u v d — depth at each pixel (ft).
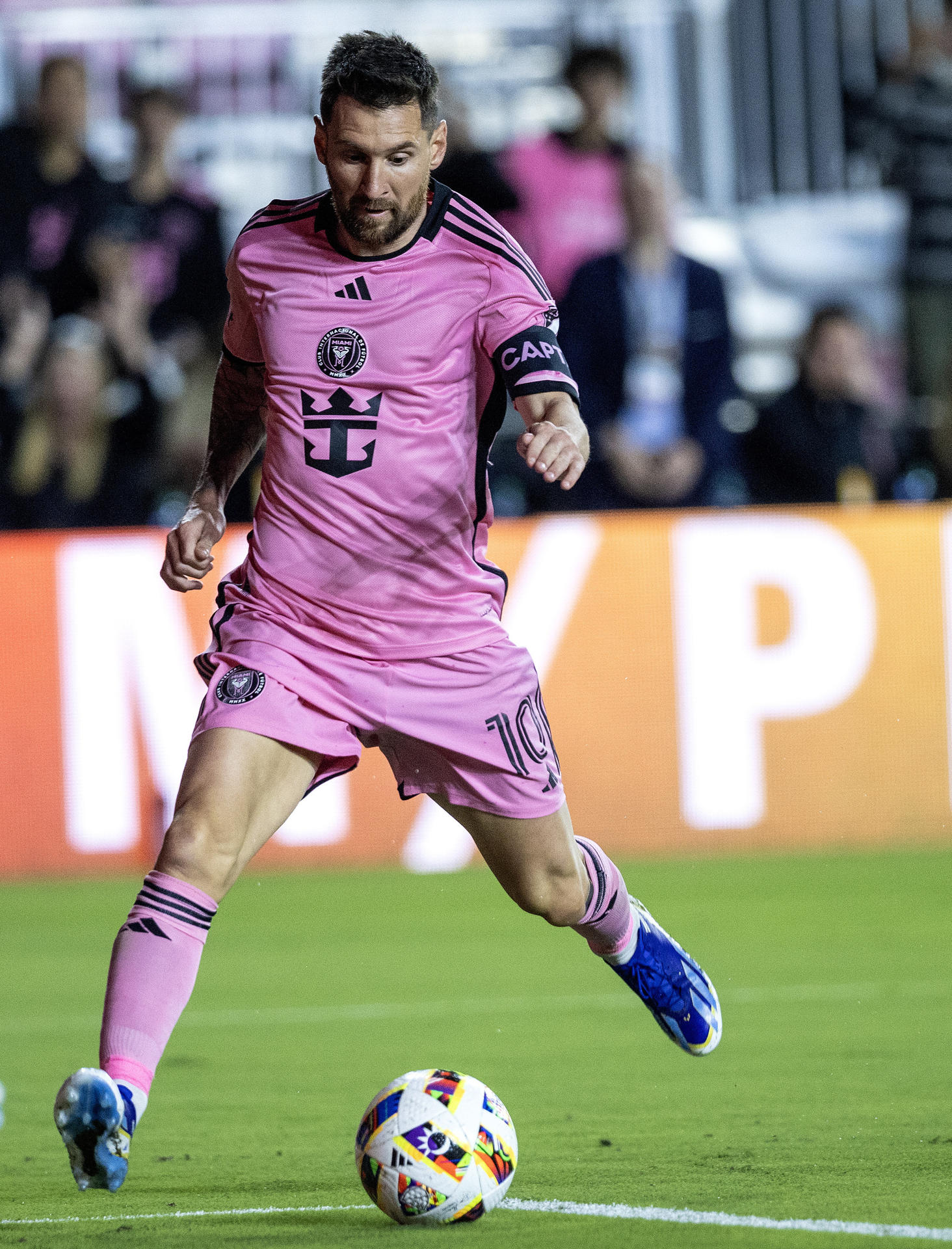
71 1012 76.95
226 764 41.19
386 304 42.24
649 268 146.82
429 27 179.93
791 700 129.18
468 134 153.69
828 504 146.82
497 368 42.78
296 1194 42.45
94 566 123.65
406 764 44.75
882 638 129.80
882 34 176.04
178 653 123.75
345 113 40.01
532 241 158.71
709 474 148.36
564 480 39.40
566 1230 36.81
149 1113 54.65
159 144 154.30
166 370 151.74
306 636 43.11
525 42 180.14
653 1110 53.31
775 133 177.47
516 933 99.45
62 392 145.59
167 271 153.99
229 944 96.63
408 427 42.45
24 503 147.23
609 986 81.51
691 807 128.36
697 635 128.36
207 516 45.14
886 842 130.11
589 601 127.65
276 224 43.55
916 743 130.11
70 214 151.53
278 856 127.44
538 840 44.80
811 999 75.72
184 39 177.78
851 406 147.33
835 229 175.32
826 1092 55.57
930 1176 42.34
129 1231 37.78
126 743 123.75
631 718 127.85
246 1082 59.98
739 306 176.24
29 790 123.75
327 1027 71.36
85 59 172.86
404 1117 38.06
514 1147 38.70
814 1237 35.53
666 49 177.99
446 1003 77.15
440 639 43.62
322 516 42.86
